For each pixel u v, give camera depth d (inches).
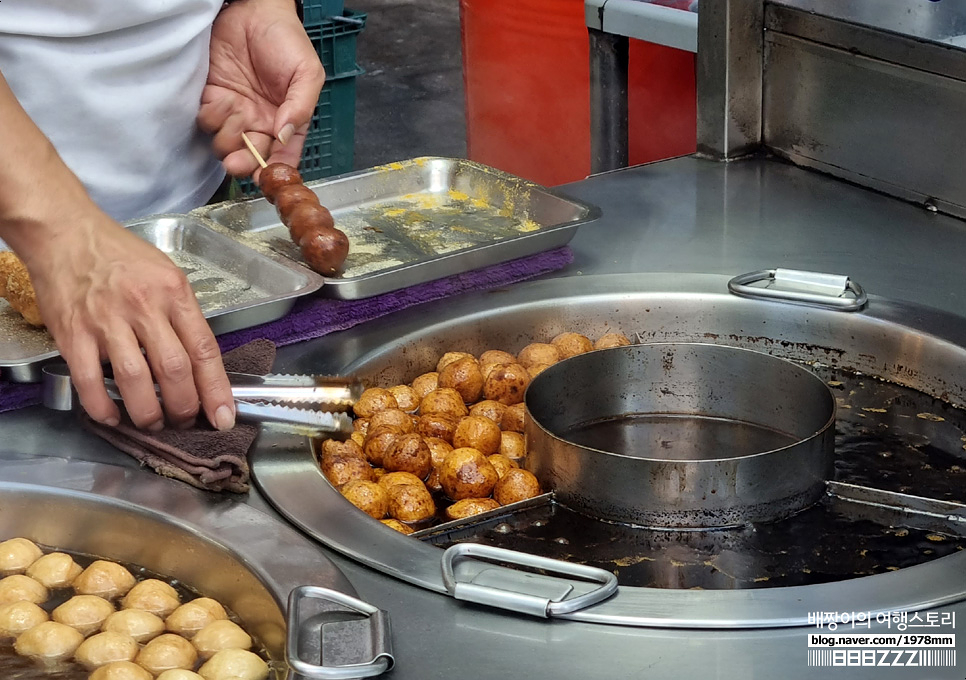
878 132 71.9
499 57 122.9
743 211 71.9
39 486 43.2
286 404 46.4
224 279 60.7
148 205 73.8
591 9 90.7
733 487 45.4
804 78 75.7
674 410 56.9
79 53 65.9
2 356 52.3
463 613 35.2
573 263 65.4
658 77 100.2
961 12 71.4
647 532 45.9
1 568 42.2
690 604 34.8
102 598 40.6
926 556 44.0
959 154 67.2
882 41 68.9
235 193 83.9
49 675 37.2
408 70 239.3
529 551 44.8
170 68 70.0
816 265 63.8
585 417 56.4
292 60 72.6
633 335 61.9
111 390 44.8
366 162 197.3
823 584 35.9
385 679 32.1
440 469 49.2
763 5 76.2
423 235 68.1
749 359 54.9
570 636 33.9
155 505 41.7
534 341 61.6
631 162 105.6
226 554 38.9
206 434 44.7
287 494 42.4
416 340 57.9
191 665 36.9
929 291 60.4
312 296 57.9
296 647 32.1
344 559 38.4
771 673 32.0
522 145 125.0
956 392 54.9
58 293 43.8
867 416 55.1
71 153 68.4
